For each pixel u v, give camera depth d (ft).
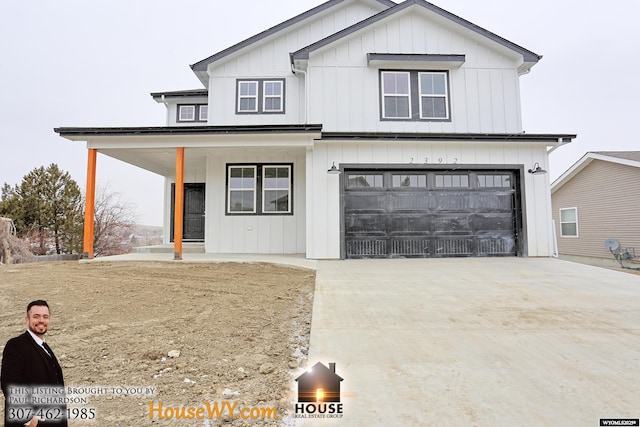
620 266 45.75
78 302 16.79
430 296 17.13
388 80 33.78
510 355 10.22
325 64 33.88
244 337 12.41
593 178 51.19
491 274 22.50
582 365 9.53
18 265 27.27
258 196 35.96
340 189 30.12
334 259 29.37
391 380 8.68
